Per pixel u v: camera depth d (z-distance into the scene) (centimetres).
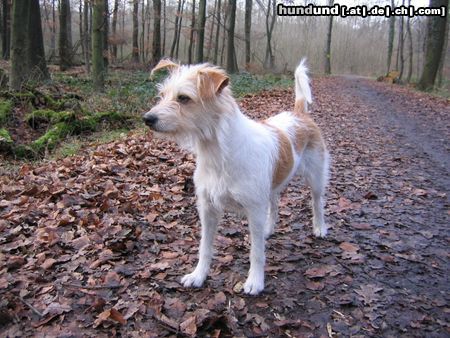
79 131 229
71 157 181
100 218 118
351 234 118
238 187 83
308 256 106
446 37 771
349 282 94
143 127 243
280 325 79
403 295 89
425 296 89
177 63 92
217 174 83
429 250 109
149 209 125
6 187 139
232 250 106
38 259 96
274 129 99
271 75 677
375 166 188
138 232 108
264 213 87
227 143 81
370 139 246
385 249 109
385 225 125
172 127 79
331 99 446
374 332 78
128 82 400
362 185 160
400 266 101
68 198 128
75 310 81
